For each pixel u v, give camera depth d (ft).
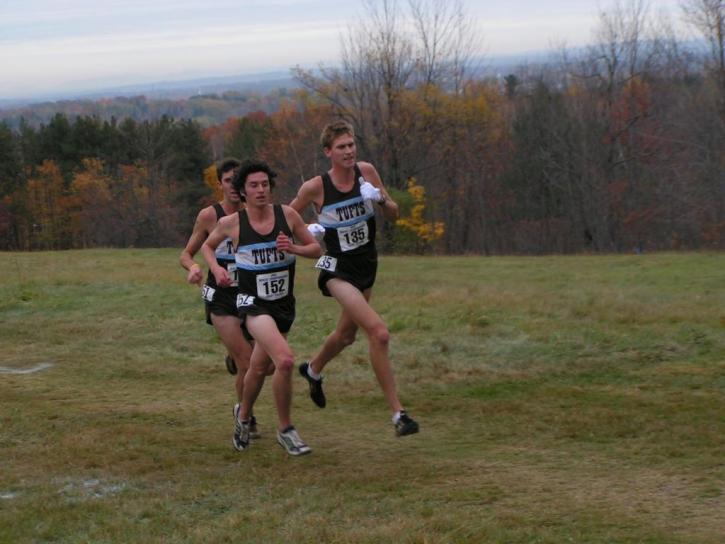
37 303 51.24
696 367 30.50
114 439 24.63
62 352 38.68
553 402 27.22
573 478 19.75
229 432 25.62
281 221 21.97
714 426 23.48
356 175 23.03
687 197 115.96
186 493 19.66
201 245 24.80
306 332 39.93
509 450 22.44
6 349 39.75
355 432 25.09
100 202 194.49
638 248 115.75
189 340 40.50
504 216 148.77
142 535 17.12
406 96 132.36
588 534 16.11
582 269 63.41
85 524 17.89
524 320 39.24
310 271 66.80
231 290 23.81
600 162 137.59
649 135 128.47
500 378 30.91
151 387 32.19
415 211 118.73
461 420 25.81
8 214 205.26
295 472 21.21
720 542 15.48
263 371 22.39
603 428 23.90
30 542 17.06
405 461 21.84
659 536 15.88
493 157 147.23
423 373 31.91
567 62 149.38
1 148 228.63
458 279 59.57
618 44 141.38
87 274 62.90
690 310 39.32
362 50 131.85
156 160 213.46
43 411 28.35
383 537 16.19
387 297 47.62
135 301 50.70
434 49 134.21
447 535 16.12
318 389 24.88
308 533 16.62
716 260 63.87
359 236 23.03
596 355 33.01
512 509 17.71
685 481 19.12
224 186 24.36
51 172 210.79
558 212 147.02
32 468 22.09
